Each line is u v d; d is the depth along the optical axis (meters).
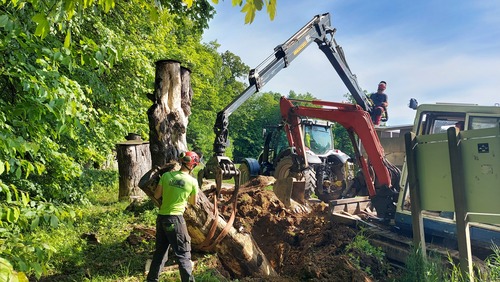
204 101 37.47
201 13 9.20
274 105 60.91
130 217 7.96
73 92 4.13
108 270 4.99
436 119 5.33
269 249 6.15
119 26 9.82
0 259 1.57
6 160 3.17
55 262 5.06
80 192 7.84
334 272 4.65
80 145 7.33
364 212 6.54
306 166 9.16
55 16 1.77
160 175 4.50
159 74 4.75
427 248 4.87
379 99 8.59
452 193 4.32
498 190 3.91
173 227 4.14
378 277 4.86
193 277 4.16
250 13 1.55
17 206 3.04
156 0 1.97
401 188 5.50
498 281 3.89
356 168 9.80
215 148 4.79
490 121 4.59
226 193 7.06
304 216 6.75
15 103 4.12
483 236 4.56
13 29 2.94
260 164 11.87
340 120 7.07
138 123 10.25
